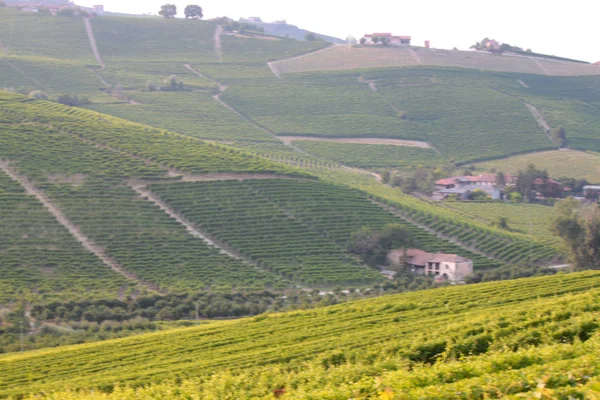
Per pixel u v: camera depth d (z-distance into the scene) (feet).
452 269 379.76
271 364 164.86
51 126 518.78
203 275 352.49
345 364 143.13
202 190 449.89
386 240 406.82
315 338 198.39
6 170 433.07
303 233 415.64
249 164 506.07
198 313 301.43
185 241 388.78
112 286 327.67
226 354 192.13
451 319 193.47
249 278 355.77
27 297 300.61
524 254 422.41
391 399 74.54
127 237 381.40
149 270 351.25
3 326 266.36
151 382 158.81
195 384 132.36
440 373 95.86
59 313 288.10
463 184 623.36
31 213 386.52
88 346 222.28
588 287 234.58
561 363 88.33
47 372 191.42
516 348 137.39
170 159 488.85
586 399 67.67
